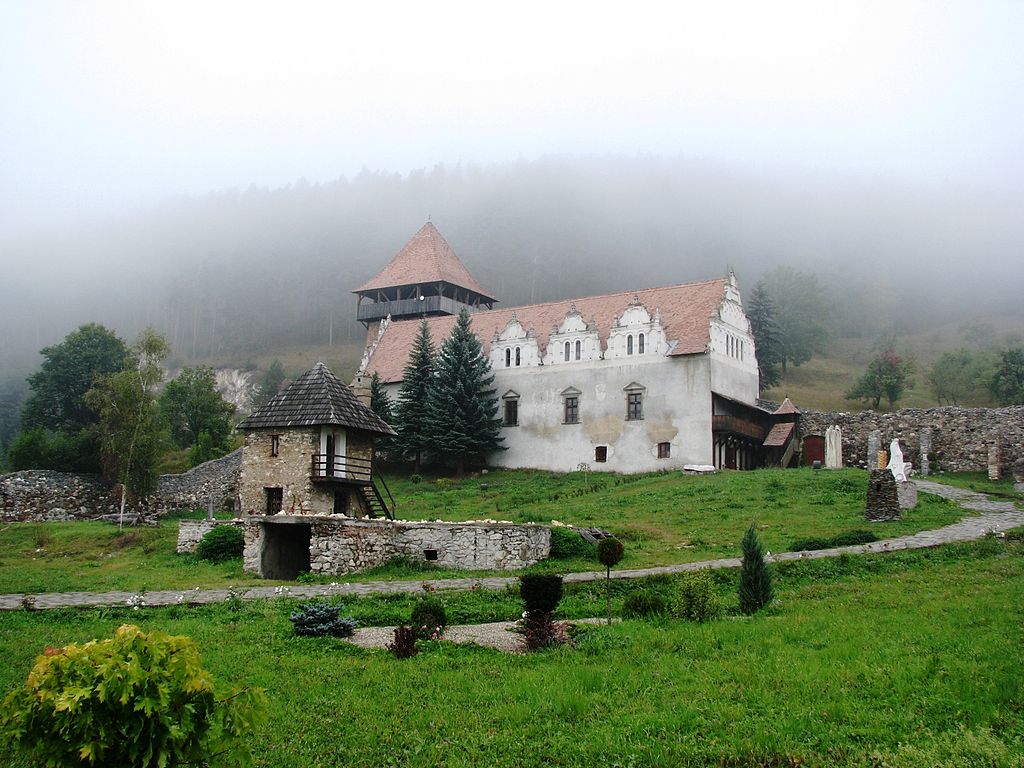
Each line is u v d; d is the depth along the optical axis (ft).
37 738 29.78
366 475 137.18
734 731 42.24
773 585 86.94
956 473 194.80
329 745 43.55
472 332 245.86
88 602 88.89
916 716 42.34
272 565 113.29
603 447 222.28
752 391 231.50
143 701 29.81
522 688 51.49
